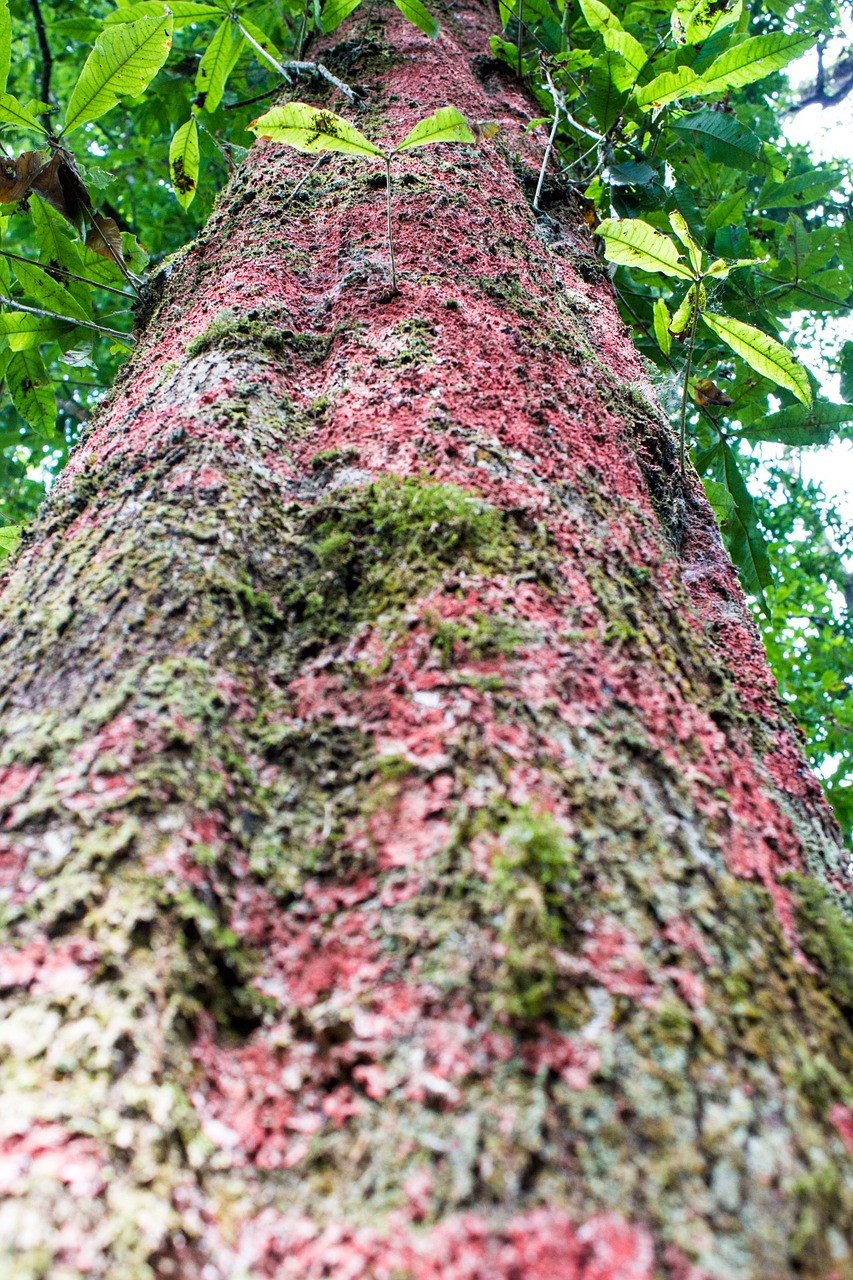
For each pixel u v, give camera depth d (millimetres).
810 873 542
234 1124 391
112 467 647
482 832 451
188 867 443
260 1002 428
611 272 1204
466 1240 338
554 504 610
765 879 508
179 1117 376
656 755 520
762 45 1022
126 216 2352
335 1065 400
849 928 513
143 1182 352
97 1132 356
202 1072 398
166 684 507
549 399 682
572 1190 348
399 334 703
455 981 406
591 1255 333
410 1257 338
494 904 424
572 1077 378
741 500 1230
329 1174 371
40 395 1151
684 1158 362
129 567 555
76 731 494
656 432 784
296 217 851
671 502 754
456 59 1187
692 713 559
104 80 914
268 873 472
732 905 474
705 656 612
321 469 632
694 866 480
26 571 607
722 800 524
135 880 429
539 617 545
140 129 1778
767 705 655
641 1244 337
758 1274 336
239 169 1009
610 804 486
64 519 632
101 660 521
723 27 1141
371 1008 411
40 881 428
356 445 636
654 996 411
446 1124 369
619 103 1128
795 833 559
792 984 459
